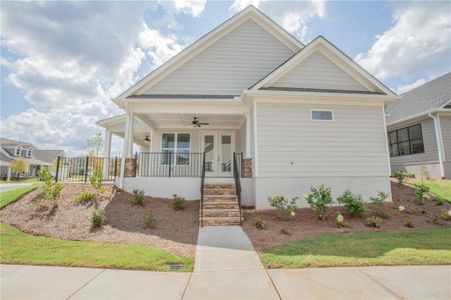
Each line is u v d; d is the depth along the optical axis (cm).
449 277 381
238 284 358
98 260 441
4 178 3478
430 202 927
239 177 951
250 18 1184
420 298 316
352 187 937
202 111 1024
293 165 927
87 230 614
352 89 1023
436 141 1395
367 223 716
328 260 446
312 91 961
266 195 905
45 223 644
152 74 1080
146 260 442
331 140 953
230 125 1352
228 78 1138
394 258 455
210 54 1149
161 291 336
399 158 1659
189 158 1338
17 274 390
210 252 504
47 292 332
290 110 955
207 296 322
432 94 1572
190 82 1125
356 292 332
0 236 557
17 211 713
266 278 379
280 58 1166
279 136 938
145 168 1318
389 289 341
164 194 982
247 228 689
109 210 750
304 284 357
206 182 1000
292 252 493
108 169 1324
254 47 1168
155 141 1343
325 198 780
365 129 974
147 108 1019
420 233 626
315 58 1030
